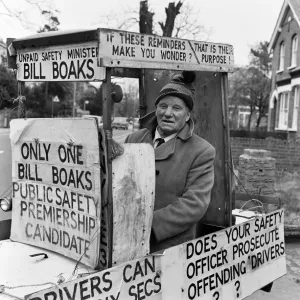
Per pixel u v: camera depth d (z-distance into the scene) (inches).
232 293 127.4
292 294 181.9
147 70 164.6
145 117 147.3
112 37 93.0
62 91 1222.9
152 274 101.2
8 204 124.0
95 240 95.3
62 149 101.0
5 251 108.6
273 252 145.9
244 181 269.0
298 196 311.0
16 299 84.6
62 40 98.7
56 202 104.4
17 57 113.0
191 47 116.5
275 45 933.2
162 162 126.5
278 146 483.2
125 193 97.0
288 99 848.3
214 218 145.9
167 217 116.5
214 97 140.8
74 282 85.1
